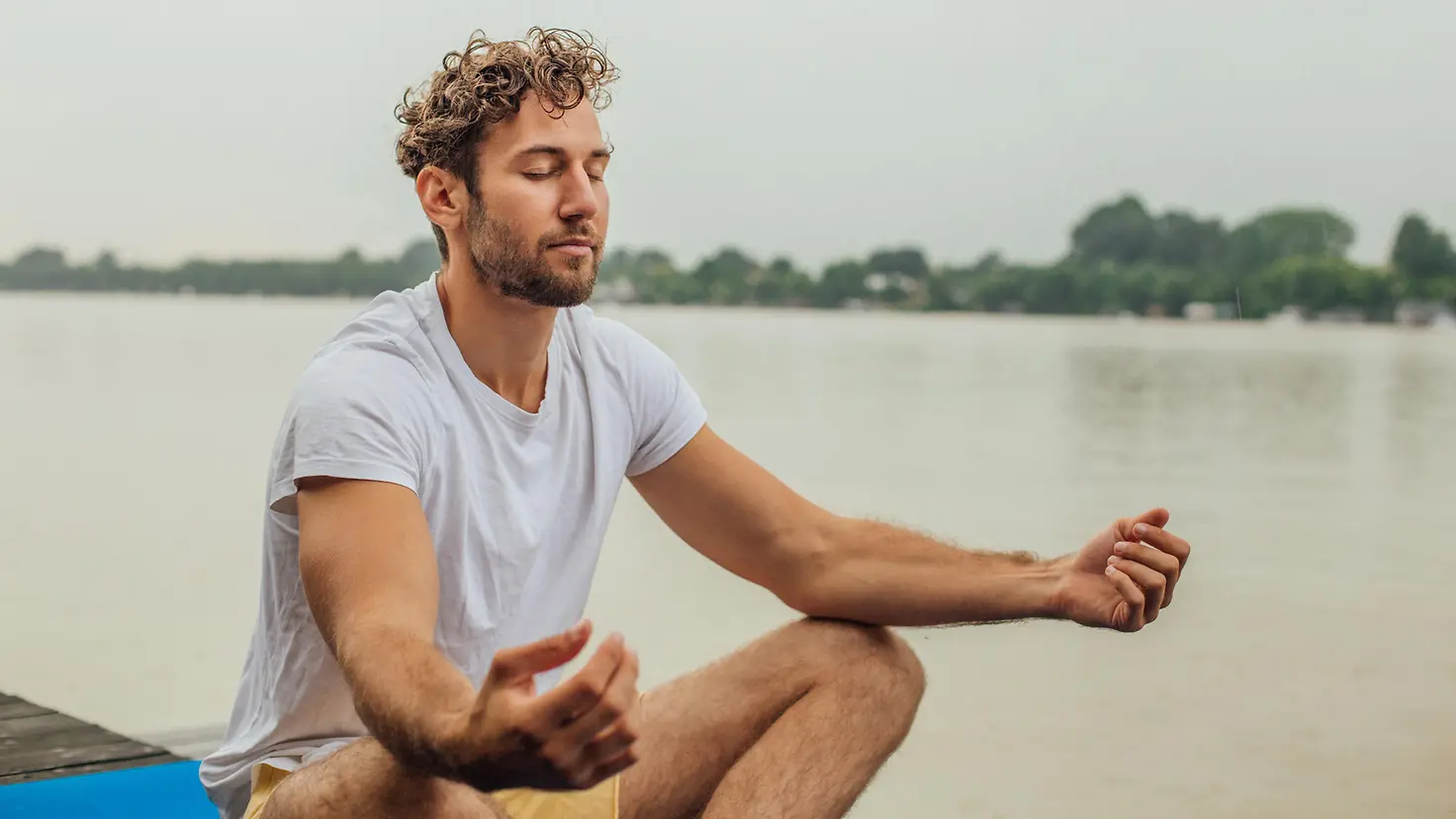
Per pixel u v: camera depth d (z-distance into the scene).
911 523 1.45
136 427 7.90
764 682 1.35
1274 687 3.11
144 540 4.86
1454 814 2.27
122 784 1.76
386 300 1.23
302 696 1.18
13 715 2.20
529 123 1.20
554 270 1.20
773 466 7.09
